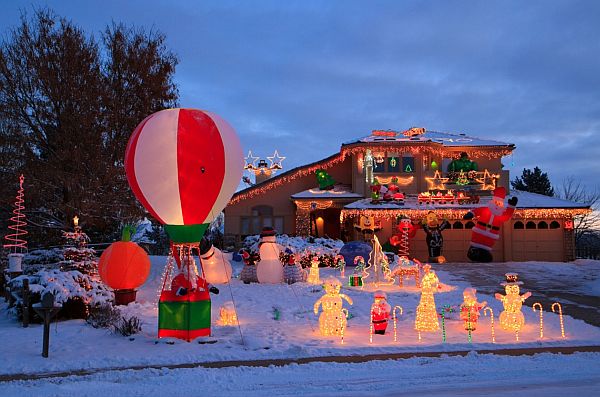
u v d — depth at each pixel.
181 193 11.01
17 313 13.36
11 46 21.97
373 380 8.00
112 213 22.91
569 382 7.84
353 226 31.08
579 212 30.34
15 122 21.52
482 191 31.91
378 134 34.06
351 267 24.75
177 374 8.34
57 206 21.62
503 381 7.90
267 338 11.06
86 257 15.86
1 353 9.90
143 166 10.98
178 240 11.56
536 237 31.03
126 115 22.98
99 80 22.69
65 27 22.69
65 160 21.23
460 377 8.12
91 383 7.88
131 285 15.73
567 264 27.58
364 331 11.88
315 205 31.77
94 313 13.08
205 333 11.17
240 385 7.77
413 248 30.70
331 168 34.38
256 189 33.59
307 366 8.78
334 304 11.45
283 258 21.12
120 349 10.16
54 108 21.94
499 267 25.98
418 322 11.77
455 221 31.06
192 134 11.00
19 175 20.86
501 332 11.59
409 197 32.22
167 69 24.56
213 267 19.67
